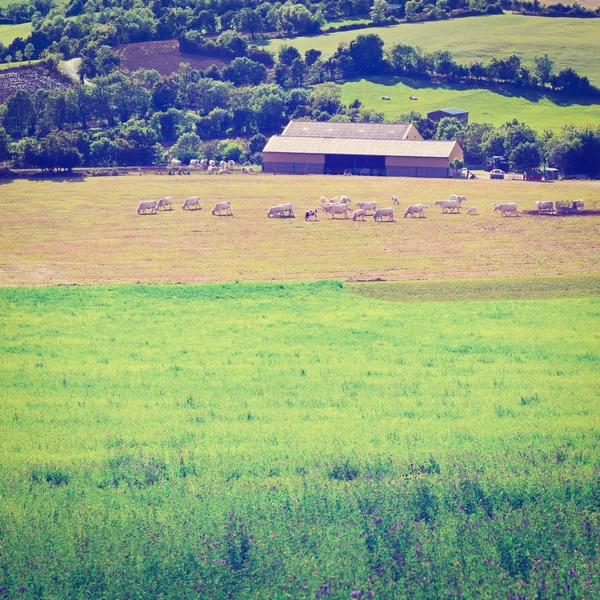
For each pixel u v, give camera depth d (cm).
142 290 10306
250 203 16912
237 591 3547
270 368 6931
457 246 12925
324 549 3762
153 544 3831
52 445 5162
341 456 4750
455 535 3853
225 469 4612
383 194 18012
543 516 4003
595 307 9244
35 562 3750
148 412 5794
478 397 6038
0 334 8225
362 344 7731
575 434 5144
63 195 17962
